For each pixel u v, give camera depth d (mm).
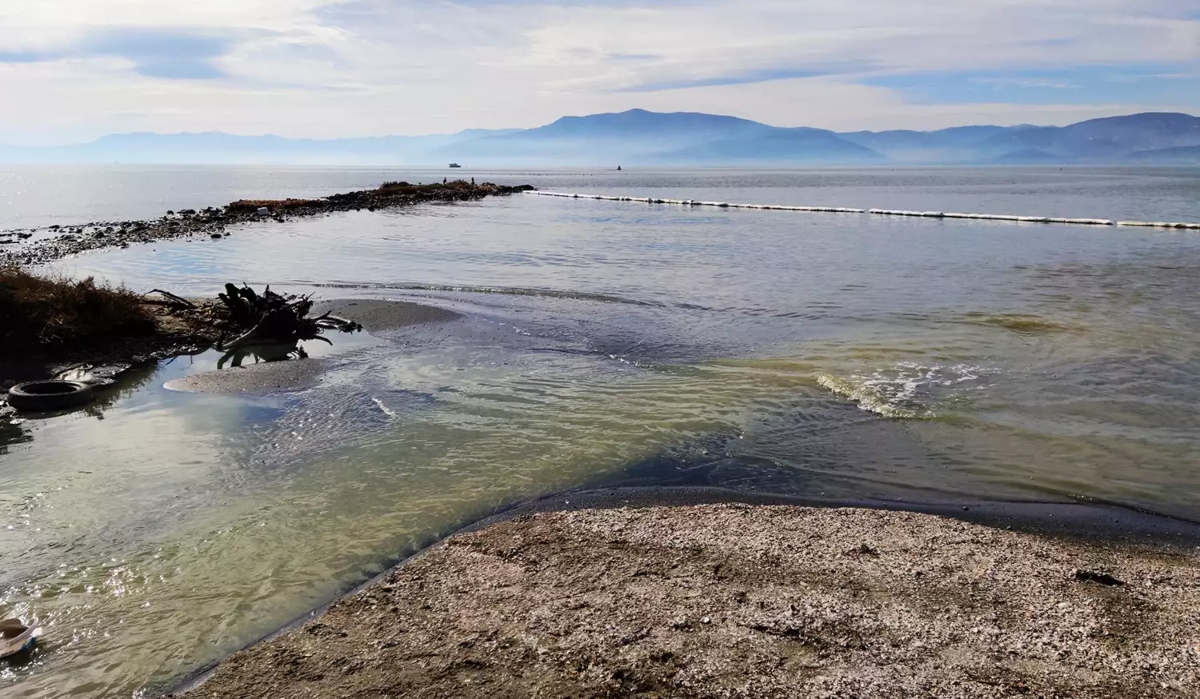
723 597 5895
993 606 5758
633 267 26234
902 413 10461
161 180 179000
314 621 5648
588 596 5934
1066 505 7754
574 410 10844
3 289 13789
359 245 33375
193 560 6676
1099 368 12500
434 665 5094
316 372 12969
